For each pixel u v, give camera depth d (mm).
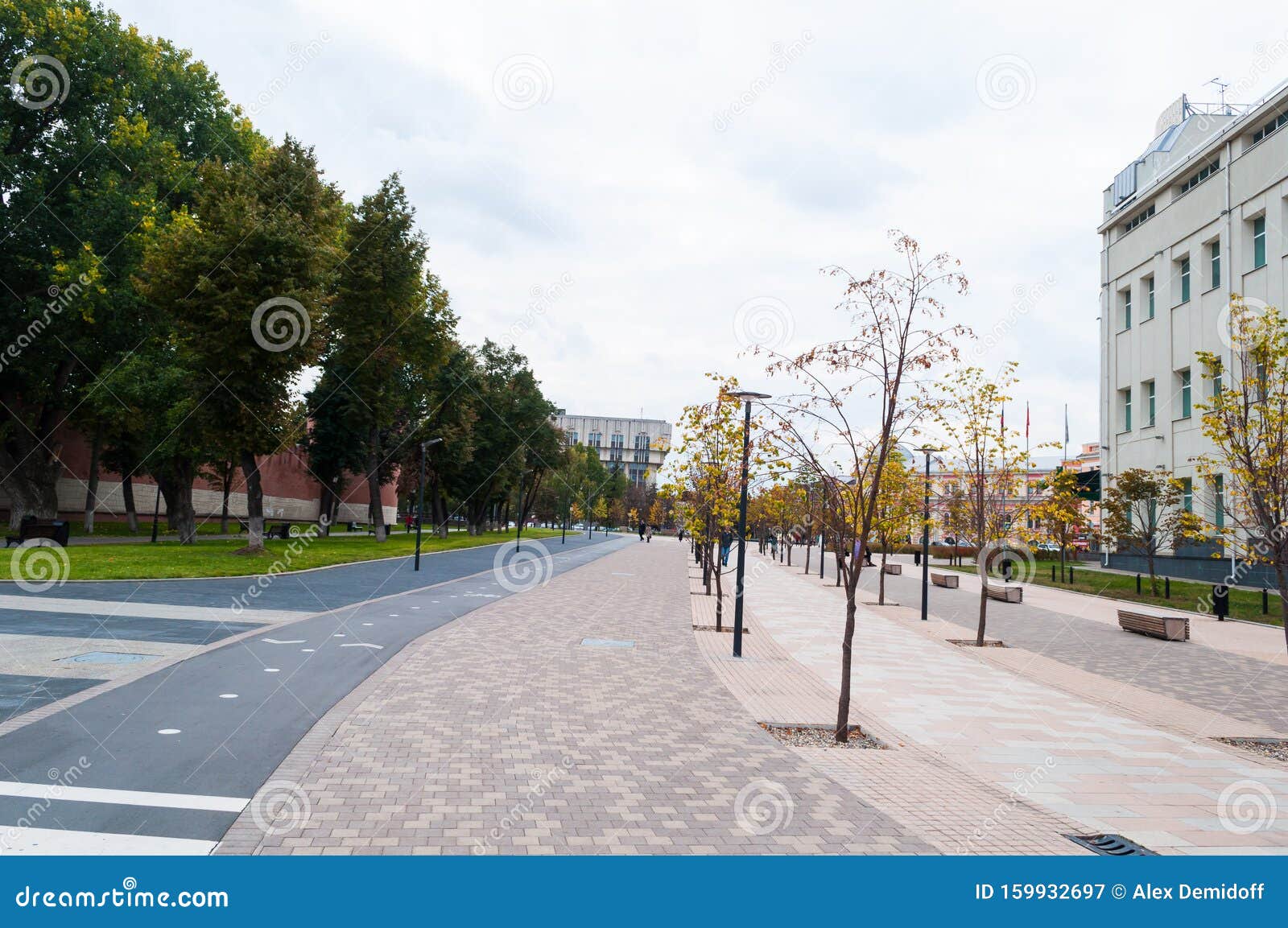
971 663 14906
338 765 6844
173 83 37469
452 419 54719
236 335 27078
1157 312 36906
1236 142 31672
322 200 32188
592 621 18078
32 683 9242
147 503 53188
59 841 5164
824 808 6461
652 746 8008
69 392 36344
